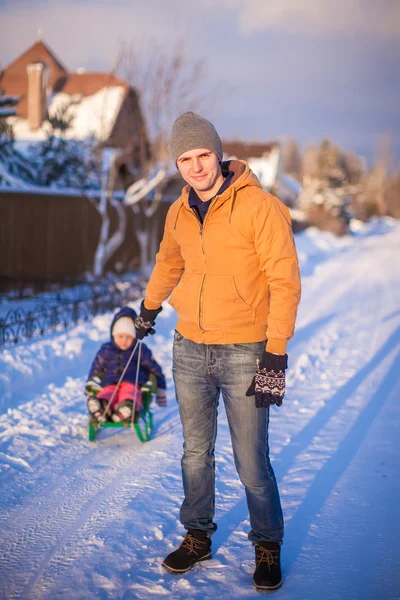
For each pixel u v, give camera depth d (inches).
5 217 630.5
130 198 692.7
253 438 108.7
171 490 155.3
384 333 369.1
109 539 128.8
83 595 108.0
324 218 1690.5
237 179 105.0
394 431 196.4
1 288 573.6
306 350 320.8
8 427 197.2
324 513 139.6
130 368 195.0
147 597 107.0
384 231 2058.3
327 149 1787.6
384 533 129.9
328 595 107.0
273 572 109.7
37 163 693.9
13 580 113.3
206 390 113.1
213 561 119.5
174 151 105.3
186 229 110.5
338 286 612.1
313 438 190.9
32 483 158.9
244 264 106.0
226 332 107.7
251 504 112.2
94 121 885.8
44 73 946.1
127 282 581.9
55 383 251.4
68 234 724.0
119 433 200.4
